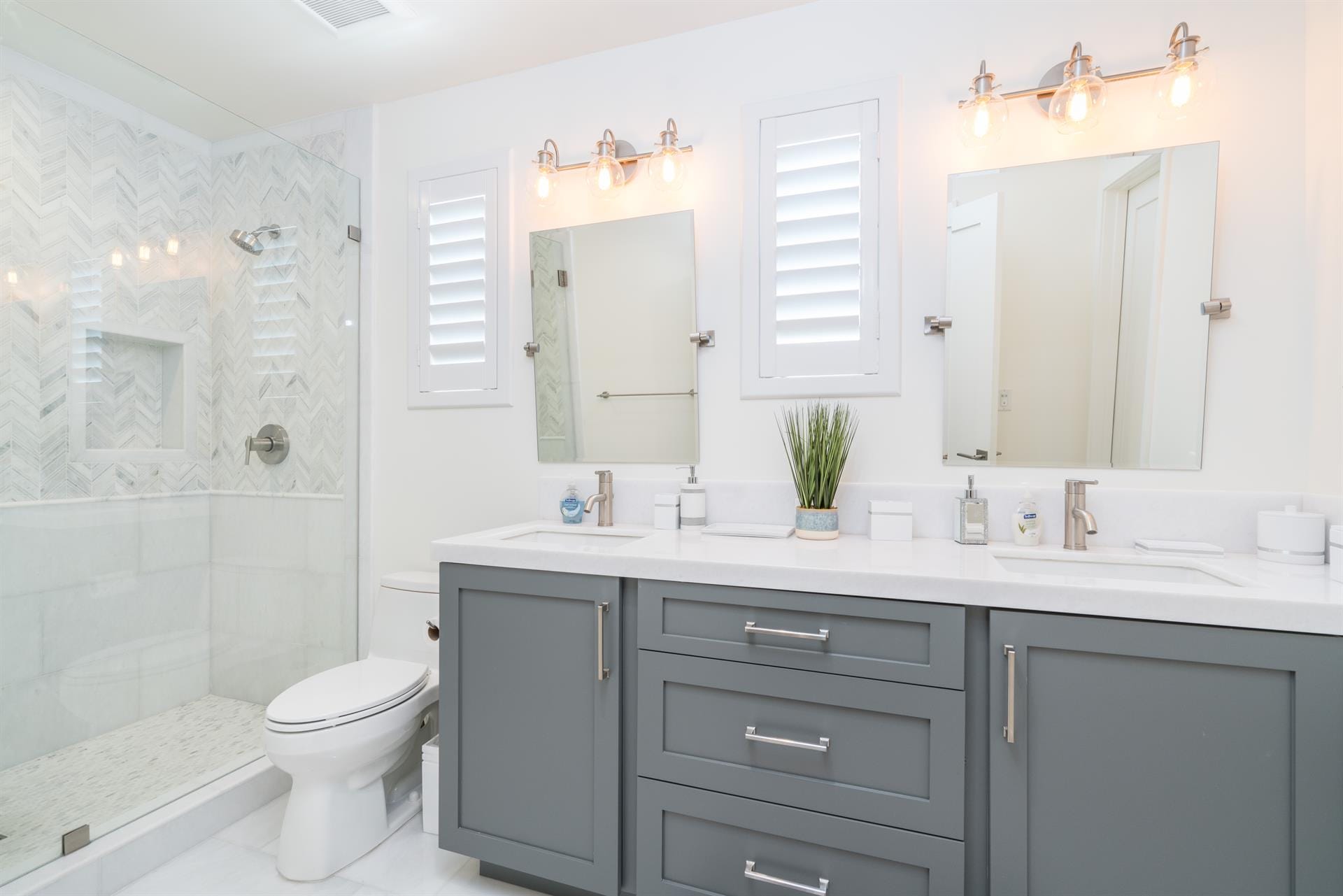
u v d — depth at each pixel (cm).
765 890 120
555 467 205
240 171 206
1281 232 138
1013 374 158
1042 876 104
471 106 216
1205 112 144
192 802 164
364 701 152
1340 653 90
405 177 226
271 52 198
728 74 185
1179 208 145
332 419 226
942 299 164
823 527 156
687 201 190
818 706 117
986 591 106
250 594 204
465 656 146
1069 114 143
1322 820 91
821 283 174
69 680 163
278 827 171
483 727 144
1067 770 103
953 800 107
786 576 118
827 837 115
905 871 111
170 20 182
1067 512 145
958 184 162
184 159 194
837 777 115
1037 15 156
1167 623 98
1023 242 157
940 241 164
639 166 194
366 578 233
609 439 197
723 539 158
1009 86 159
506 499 212
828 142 172
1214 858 96
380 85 218
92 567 170
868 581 112
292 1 174
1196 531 142
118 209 179
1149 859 99
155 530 184
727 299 185
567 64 204
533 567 138
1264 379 139
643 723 129
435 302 220
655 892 128
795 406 178
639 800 129
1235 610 94
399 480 228
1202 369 143
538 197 195
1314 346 135
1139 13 149
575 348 201
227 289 202
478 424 216
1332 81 129
